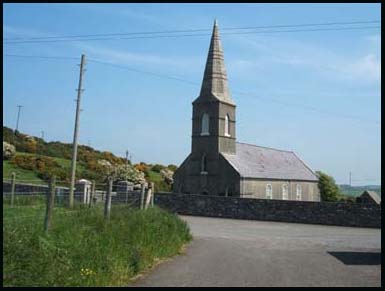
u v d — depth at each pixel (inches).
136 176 2171.5
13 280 309.1
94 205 678.5
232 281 423.5
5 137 2277.3
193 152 2293.3
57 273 338.0
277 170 2549.2
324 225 1311.5
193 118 2309.3
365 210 1285.7
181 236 671.1
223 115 2272.4
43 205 663.8
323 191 3011.8
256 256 589.9
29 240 367.2
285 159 2802.7
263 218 1437.0
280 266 514.3
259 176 2297.0
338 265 530.6
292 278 444.8
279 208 1418.6
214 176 2219.5
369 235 999.6
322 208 1347.2
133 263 439.5
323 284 418.9
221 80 2319.1
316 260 567.8
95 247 416.8
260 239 839.1
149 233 554.9
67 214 531.2
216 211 1529.3
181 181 2325.3
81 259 382.3
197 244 695.7
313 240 856.9
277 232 1030.4
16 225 393.1
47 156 2257.6
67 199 847.1
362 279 446.9
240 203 1486.2
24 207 601.0
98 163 2343.8
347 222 1304.1
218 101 2245.3
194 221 1306.6
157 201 1637.6
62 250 379.6
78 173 1998.0
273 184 2412.6
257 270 484.4
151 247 520.7
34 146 2319.1
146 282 407.5
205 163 2260.1
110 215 566.9
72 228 448.8
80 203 760.3
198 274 451.8
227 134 2294.5
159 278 426.9
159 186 2487.7
